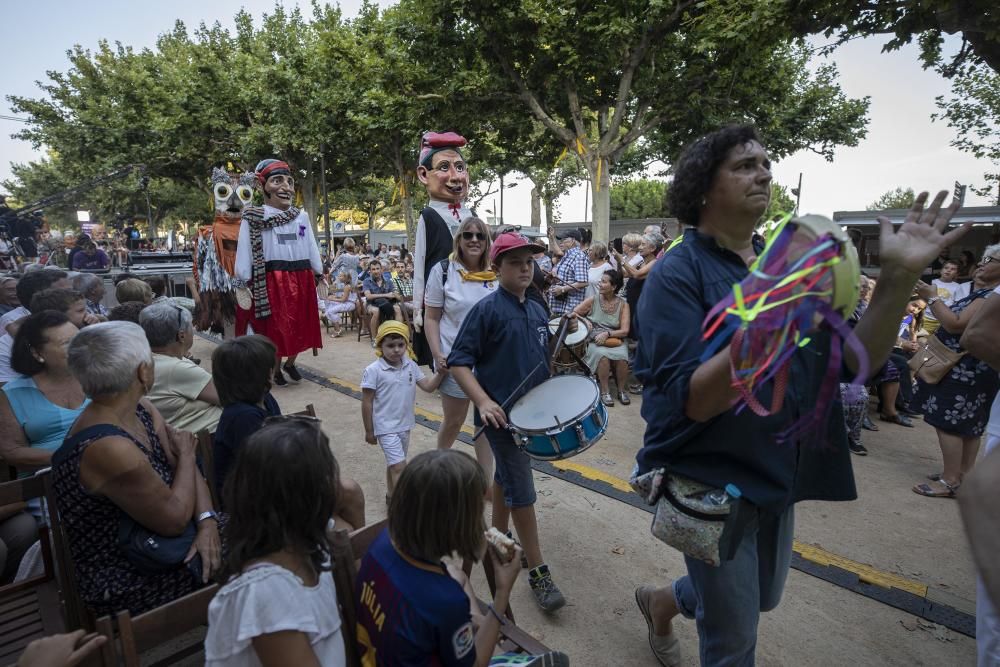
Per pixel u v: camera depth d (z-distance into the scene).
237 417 2.41
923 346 4.14
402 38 15.83
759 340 1.24
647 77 15.02
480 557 1.62
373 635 1.52
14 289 5.21
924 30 9.09
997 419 2.09
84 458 1.94
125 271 10.35
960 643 2.68
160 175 26.25
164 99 23.58
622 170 25.75
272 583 1.36
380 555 1.58
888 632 2.75
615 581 3.16
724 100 15.54
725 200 1.67
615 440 5.22
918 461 4.80
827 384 1.27
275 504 1.41
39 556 2.61
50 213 31.05
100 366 2.01
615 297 6.41
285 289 6.17
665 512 1.79
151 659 2.59
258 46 25.33
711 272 1.68
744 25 10.69
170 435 2.43
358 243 32.22
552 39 13.69
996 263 3.71
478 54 15.35
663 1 12.41
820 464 1.85
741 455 1.68
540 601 2.85
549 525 3.73
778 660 2.57
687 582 2.24
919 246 1.44
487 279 3.82
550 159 20.06
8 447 2.71
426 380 4.01
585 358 5.86
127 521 2.05
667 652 2.49
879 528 3.70
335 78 20.94
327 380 7.30
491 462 3.88
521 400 2.84
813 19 10.09
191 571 2.12
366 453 5.00
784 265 1.20
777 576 1.97
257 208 5.99
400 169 20.53
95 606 2.03
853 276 1.12
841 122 18.06
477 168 28.06
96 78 26.20
